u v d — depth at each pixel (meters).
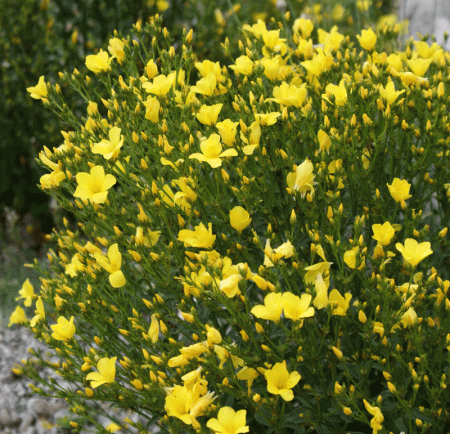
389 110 0.99
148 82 1.02
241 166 1.00
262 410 0.96
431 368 0.95
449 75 1.08
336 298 0.94
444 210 1.06
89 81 1.09
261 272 0.93
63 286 1.02
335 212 0.96
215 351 0.93
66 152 1.02
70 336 0.98
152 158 1.06
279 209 1.02
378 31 1.19
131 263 1.06
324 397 0.96
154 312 0.99
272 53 1.12
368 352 0.95
